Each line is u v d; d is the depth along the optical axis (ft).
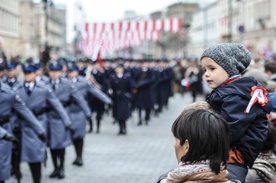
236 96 12.60
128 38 93.71
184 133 10.21
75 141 38.60
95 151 45.16
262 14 229.66
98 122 57.31
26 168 38.45
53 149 33.91
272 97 17.85
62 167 34.63
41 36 389.60
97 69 69.36
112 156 42.68
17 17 338.34
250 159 12.84
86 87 44.68
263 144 13.74
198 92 95.35
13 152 29.86
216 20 336.70
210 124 10.11
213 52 13.14
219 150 10.07
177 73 127.54
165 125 64.69
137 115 77.77
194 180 9.93
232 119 12.45
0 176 26.30
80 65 71.51
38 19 390.42
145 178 34.47
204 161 10.05
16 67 38.55
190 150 10.11
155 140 51.72
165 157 42.19
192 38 440.45
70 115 37.63
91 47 91.81
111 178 34.53
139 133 57.11
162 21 94.22
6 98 27.48
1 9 289.12
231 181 10.38
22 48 353.92
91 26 92.48
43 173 36.24
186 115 10.41
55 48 292.20
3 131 25.52
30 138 29.78
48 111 33.50
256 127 12.89
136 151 45.14
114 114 55.93
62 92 37.40
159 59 79.05
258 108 12.76
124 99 55.57
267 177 14.83
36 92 31.73
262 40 228.02
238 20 271.90
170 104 97.76
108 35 92.53
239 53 13.17
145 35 94.27
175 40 322.34
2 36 291.58
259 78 20.62
